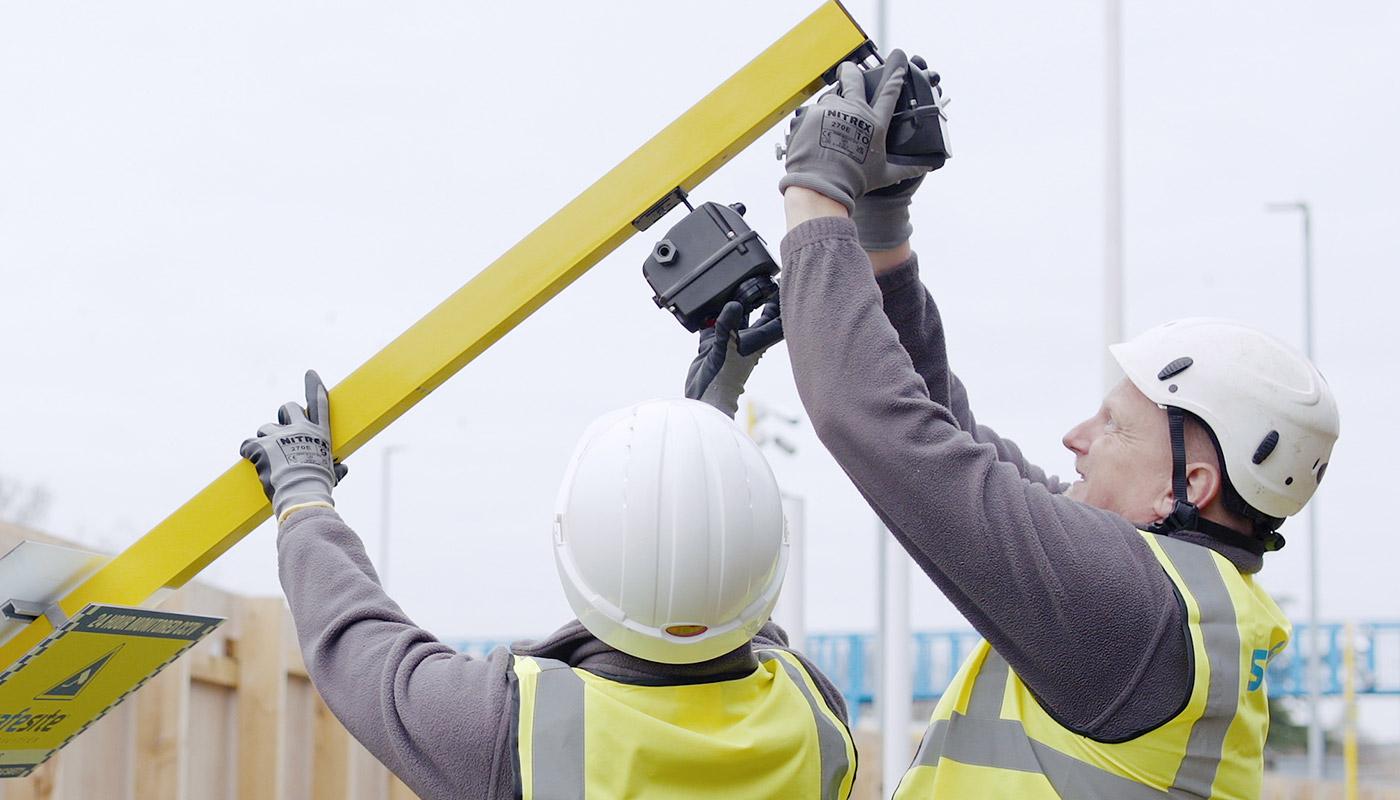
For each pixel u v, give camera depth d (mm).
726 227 2654
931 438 2385
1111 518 2480
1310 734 20562
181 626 2693
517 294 2779
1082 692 2412
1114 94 10039
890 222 2779
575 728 2264
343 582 2508
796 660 2605
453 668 2375
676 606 2295
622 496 2312
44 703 2650
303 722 6535
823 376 2416
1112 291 9828
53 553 2670
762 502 2369
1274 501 2512
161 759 4840
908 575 10617
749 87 2768
